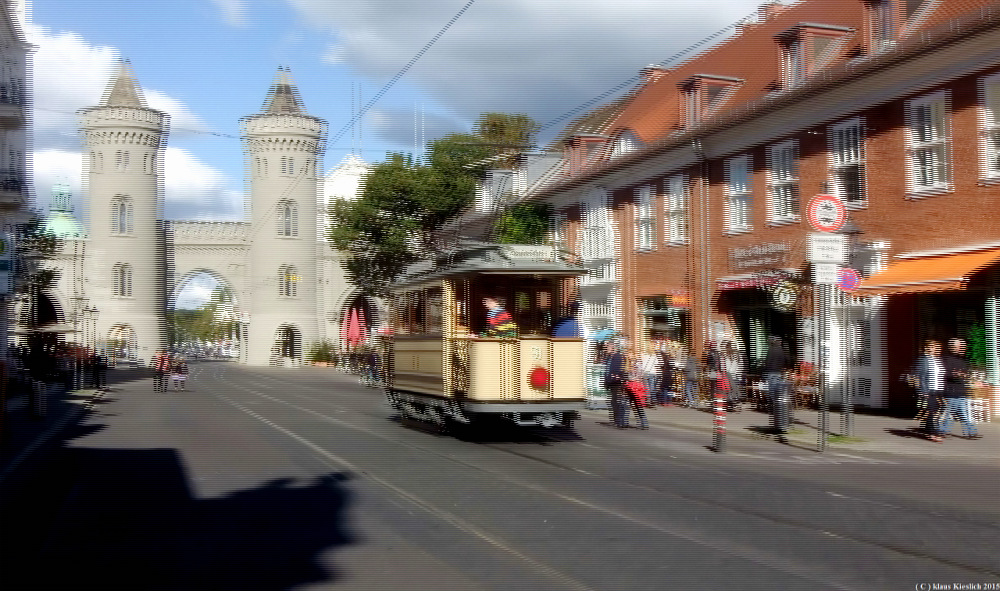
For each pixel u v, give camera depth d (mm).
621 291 34938
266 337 93875
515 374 17359
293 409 28328
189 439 18984
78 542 9180
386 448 17141
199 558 8492
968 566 8023
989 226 19516
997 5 18641
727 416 23672
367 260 43969
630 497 11609
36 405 24969
